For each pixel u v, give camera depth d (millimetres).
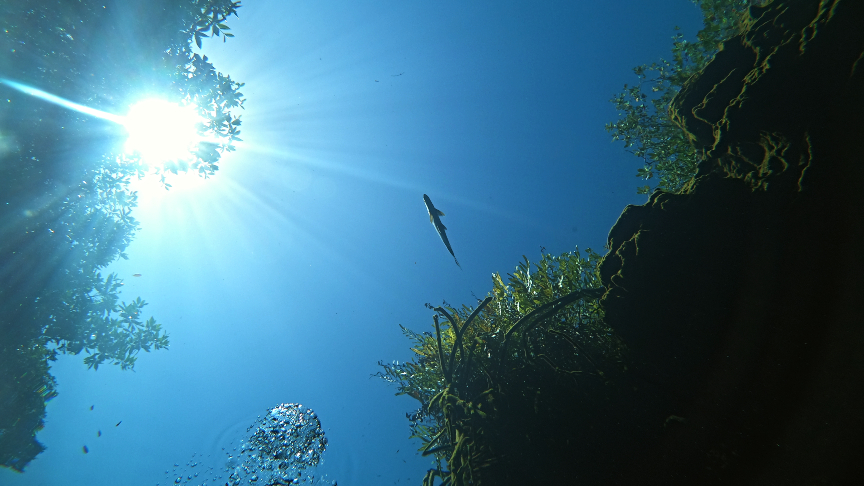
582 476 4324
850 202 3465
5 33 7160
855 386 3352
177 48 8992
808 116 3662
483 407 4938
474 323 6949
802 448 3586
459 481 4578
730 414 4047
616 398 4594
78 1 7508
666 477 4141
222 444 11133
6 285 8211
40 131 7918
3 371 8570
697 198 4422
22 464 9562
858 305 3375
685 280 4348
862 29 3373
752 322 3992
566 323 6062
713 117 4633
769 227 3953
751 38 4320
